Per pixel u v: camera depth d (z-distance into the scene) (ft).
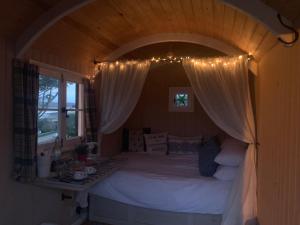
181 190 10.48
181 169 12.37
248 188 9.87
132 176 11.12
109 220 11.50
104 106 11.96
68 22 8.66
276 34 5.52
